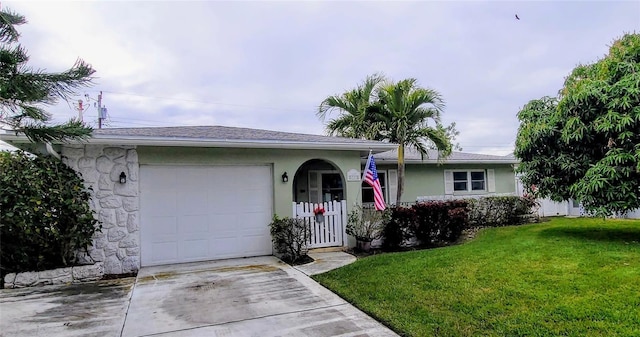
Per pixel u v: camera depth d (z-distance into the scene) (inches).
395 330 154.9
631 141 301.6
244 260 306.5
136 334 157.0
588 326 144.2
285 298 203.3
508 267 235.9
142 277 255.1
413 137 453.4
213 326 164.6
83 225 255.4
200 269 276.1
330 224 347.9
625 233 349.1
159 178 298.8
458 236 379.9
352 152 361.7
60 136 154.2
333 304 191.9
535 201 526.9
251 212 324.2
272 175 331.3
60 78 143.0
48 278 241.4
